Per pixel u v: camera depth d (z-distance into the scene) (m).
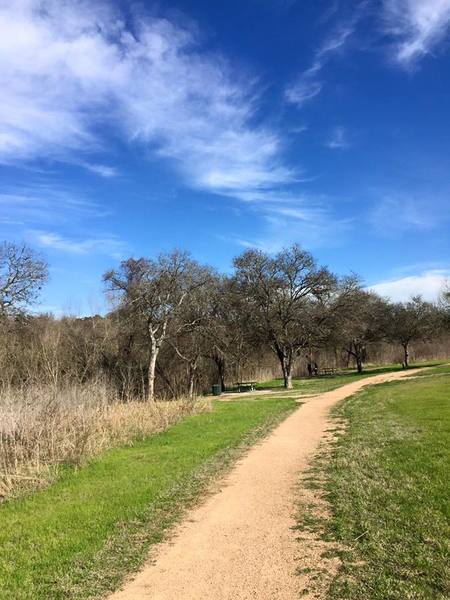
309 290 44.81
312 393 32.66
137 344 43.72
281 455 12.35
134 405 21.61
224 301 46.25
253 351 52.56
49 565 6.40
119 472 11.26
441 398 20.52
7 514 8.64
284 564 5.96
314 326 44.50
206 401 27.06
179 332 42.78
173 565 6.26
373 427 14.84
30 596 5.59
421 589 4.91
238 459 12.22
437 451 10.48
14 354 34.16
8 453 11.86
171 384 44.94
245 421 19.20
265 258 44.56
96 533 7.45
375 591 5.02
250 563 6.10
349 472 9.73
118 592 5.64
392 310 59.56
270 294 44.38
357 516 7.18
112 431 16.23
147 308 40.06
